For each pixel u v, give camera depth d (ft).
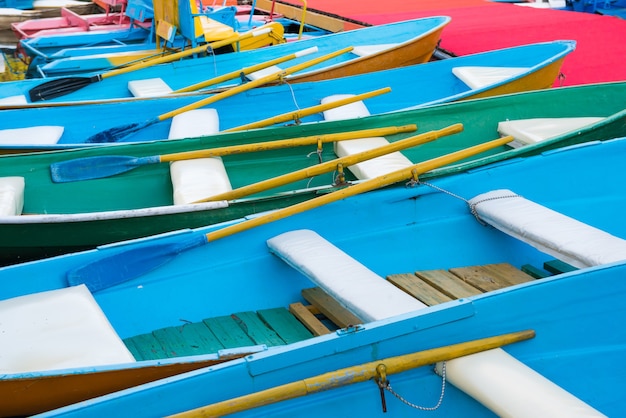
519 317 11.16
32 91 25.91
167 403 9.84
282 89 23.45
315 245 14.03
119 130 21.22
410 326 10.62
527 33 32.42
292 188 18.72
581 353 11.53
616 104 20.86
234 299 14.53
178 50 30.45
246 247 14.67
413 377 10.76
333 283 12.54
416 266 15.51
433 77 24.86
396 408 10.77
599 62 28.12
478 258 15.80
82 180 17.66
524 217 14.49
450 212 15.80
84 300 12.51
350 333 10.39
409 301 11.80
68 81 26.37
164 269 14.21
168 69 27.76
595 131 16.78
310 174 15.49
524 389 9.89
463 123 19.98
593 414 9.36
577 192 16.51
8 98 25.09
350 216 15.25
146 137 22.21
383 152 15.58
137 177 17.94
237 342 13.10
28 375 9.82
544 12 36.81
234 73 24.82
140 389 9.72
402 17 37.22
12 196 16.22
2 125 21.75
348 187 14.94
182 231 14.16
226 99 22.95
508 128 19.54
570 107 20.66
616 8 37.32
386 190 15.35
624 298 11.53
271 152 18.57
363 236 15.33
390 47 25.95
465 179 15.80
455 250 15.72
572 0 38.75
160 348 12.97
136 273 13.99
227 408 9.71
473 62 25.18
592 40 30.89
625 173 16.63
